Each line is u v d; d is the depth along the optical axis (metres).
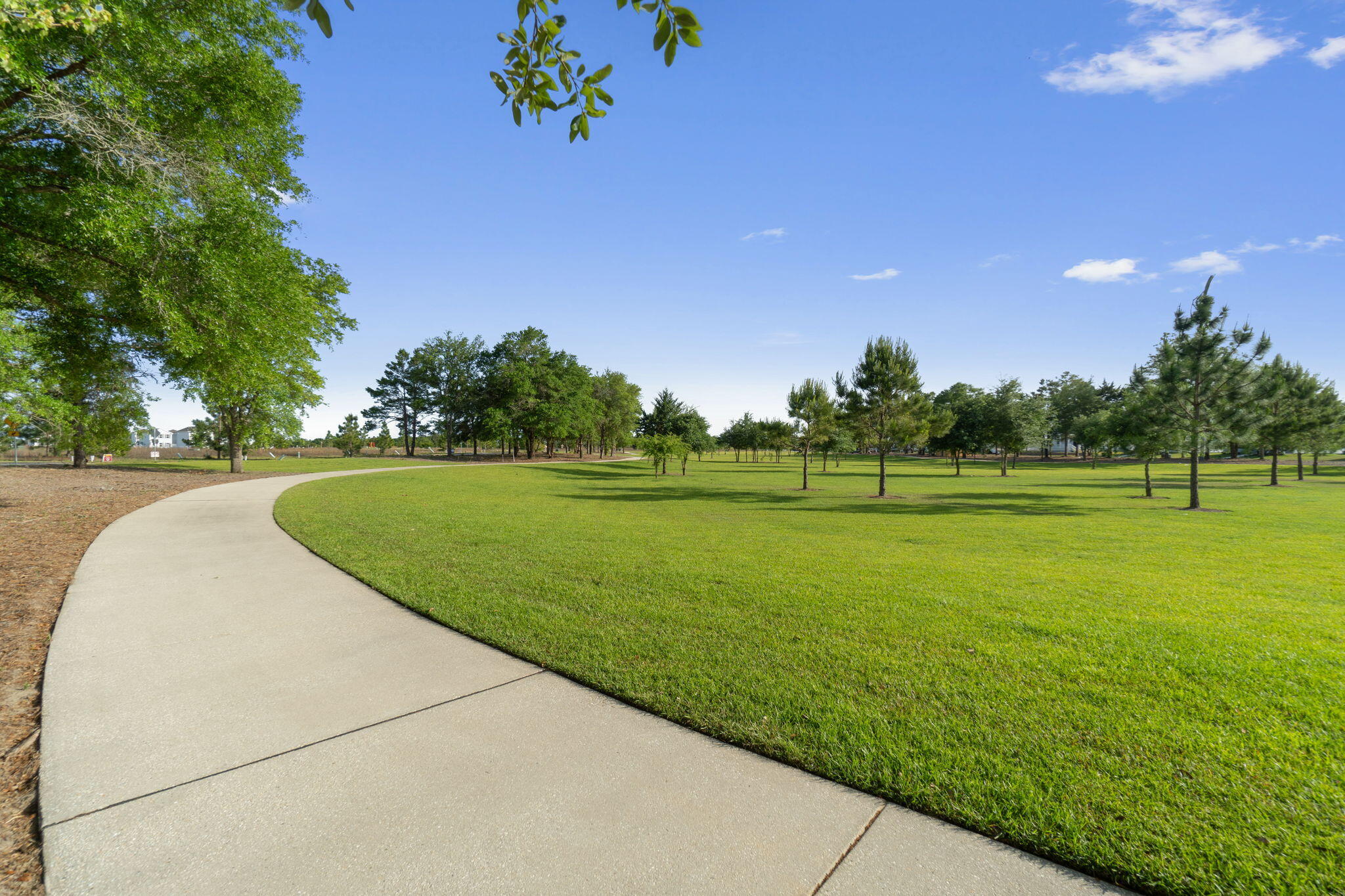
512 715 3.72
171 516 12.79
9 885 2.22
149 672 4.36
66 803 2.74
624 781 2.96
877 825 2.64
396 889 2.20
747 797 2.85
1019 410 41.72
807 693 4.08
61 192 9.27
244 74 11.64
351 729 3.51
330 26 2.35
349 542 10.02
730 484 32.56
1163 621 6.02
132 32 8.96
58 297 11.41
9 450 43.00
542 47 2.98
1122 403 23.27
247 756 3.18
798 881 2.26
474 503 18.50
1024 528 14.15
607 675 4.35
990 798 2.82
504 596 6.68
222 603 6.20
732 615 6.09
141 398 32.62
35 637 5.11
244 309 11.62
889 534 12.94
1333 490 26.59
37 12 4.61
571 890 2.20
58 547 8.96
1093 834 2.55
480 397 70.75
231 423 31.42
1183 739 3.45
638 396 94.38
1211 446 18.56
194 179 10.81
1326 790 2.90
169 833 2.53
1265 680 4.38
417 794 2.83
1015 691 4.16
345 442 81.38
